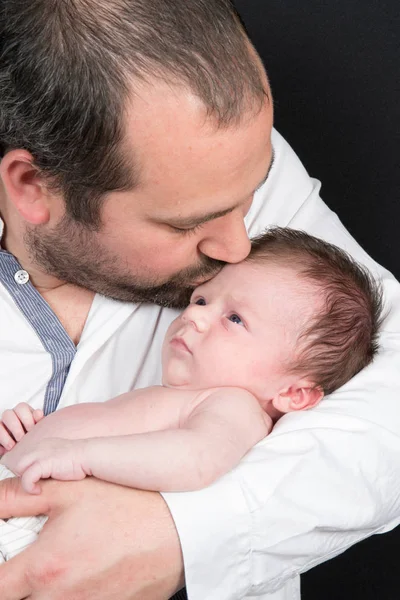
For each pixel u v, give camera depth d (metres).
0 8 1.39
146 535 1.33
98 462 1.34
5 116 1.42
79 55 1.34
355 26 2.31
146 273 1.56
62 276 1.65
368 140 2.40
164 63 1.32
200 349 1.61
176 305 1.74
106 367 1.77
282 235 1.71
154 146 1.33
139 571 1.33
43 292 1.74
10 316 1.71
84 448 1.35
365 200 2.45
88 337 1.73
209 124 1.32
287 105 2.42
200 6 1.35
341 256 1.70
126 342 1.78
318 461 1.44
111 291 1.66
